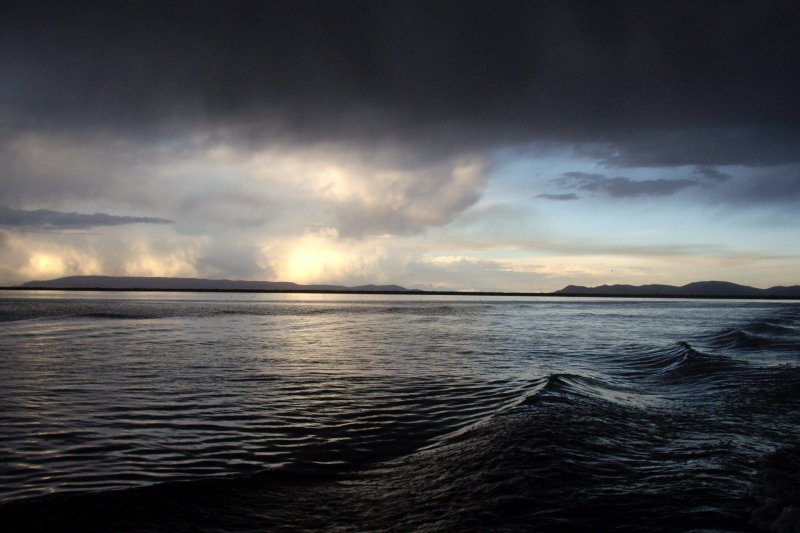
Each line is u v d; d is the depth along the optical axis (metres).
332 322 63.31
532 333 47.28
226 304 135.00
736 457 9.66
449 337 42.03
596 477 8.48
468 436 11.35
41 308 86.12
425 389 18.03
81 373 20.70
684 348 27.84
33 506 7.14
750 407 14.36
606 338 41.72
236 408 14.63
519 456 9.33
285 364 24.33
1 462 9.59
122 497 7.60
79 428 12.15
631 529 6.70
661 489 8.00
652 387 18.77
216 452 10.49
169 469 9.39
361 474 9.34
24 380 18.89
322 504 7.80
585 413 13.02
